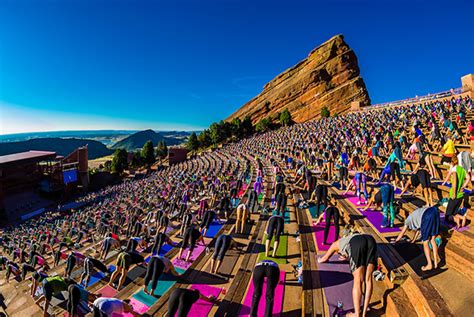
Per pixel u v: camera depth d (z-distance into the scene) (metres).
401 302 5.49
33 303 11.40
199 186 29.45
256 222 13.92
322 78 115.88
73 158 72.19
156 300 8.17
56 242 25.14
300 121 107.75
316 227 11.21
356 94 105.62
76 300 8.18
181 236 14.49
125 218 24.94
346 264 7.91
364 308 5.51
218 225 14.45
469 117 24.47
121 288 9.59
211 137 100.44
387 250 7.52
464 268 5.54
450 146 11.56
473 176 7.34
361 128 30.81
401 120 31.16
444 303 4.82
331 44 123.19
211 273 9.34
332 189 15.02
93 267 10.40
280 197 12.62
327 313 6.04
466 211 6.85
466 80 39.47
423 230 6.13
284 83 133.25
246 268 9.35
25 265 15.80
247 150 54.31
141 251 13.13
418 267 6.35
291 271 8.89
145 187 46.28
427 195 9.18
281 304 7.23
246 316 6.89
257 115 125.06
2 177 57.97
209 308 7.38
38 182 66.31
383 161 17.75
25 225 43.81
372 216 10.30
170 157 87.69
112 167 84.31
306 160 24.20
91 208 43.69
